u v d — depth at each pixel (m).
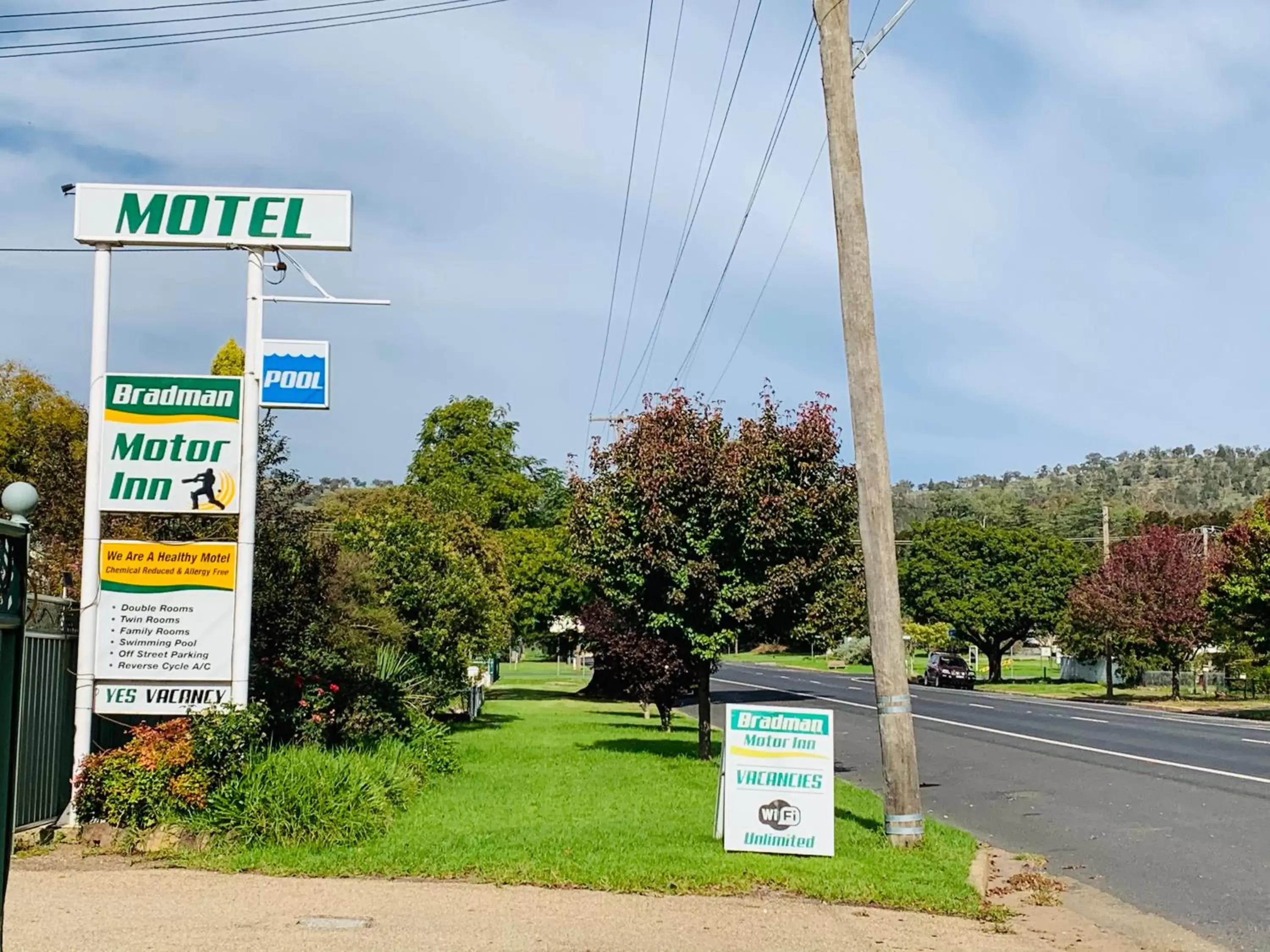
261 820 10.60
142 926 7.94
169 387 12.26
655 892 9.32
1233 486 193.62
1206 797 15.88
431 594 22.97
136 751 11.11
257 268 12.59
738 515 18.16
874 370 11.53
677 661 24.78
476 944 7.66
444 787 14.95
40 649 11.27
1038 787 17.41
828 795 10.77
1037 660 103.06
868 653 89.00
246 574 12.09
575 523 19.55
